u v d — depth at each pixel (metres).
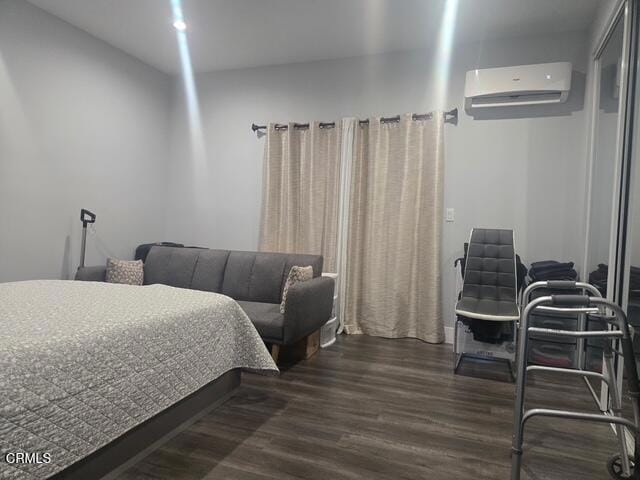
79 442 1.17
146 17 3.41
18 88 3.15
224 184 4.53
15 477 0.99
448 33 3.51
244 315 2.04
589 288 1.61
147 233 4.47
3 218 3.09
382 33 3.55
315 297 2.92
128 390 1.34
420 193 3.71
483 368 2.93
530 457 1.76
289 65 4.28
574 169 3.38
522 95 3.41
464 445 1.85
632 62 2.12
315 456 1.72
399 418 2.10
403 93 3.88
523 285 3.26
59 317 1.35
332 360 3.05
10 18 3.07
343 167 3.94
